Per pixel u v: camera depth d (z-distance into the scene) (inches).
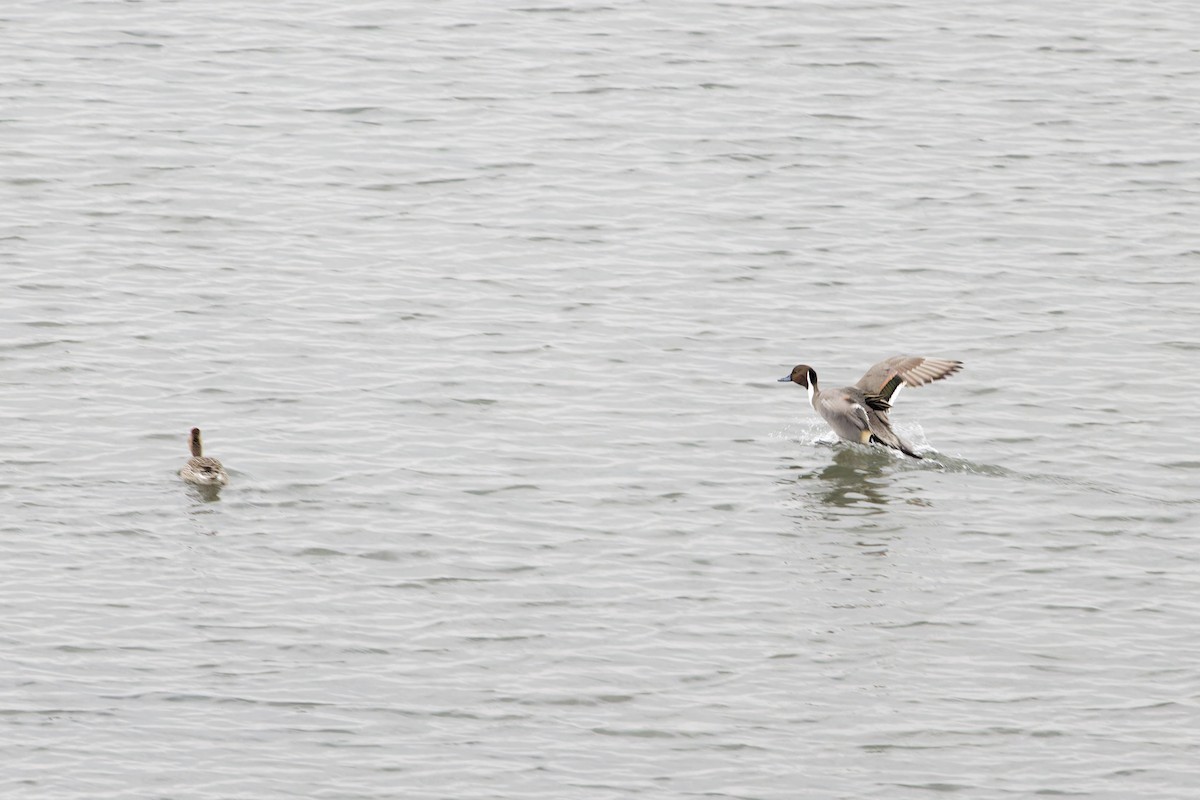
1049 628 968.9
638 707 891.4
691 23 1972.2
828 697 904.3
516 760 844.6
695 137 1706.4
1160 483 1135.6
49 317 1326.3
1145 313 1384.1
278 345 1296.8
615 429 1196.5
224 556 1013.2
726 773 840.3
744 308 1387.8
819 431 1205.7
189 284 1393.9
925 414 1233.4
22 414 1180.5
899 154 1678.2
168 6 1980.8
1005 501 1112.2
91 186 1563.7
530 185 1603.1
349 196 1569.9
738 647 945.5
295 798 810.2
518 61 1867.6
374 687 898.1
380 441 1163.3
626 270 1449.3
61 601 958.4
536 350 1307.8
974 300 1406.3
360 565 1011.3
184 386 1230.3
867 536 1066.7
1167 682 918.4
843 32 1955.0
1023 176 1636.3
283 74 1818.4
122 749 840.9
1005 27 1980.8
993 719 887.7
